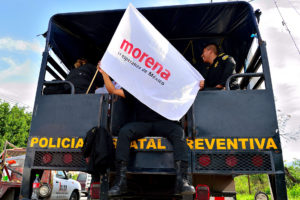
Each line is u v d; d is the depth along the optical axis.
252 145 2.71
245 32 4.42
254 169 2.65
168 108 2.75
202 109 2.87
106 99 3.08
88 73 4.02
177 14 4.12
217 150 2.75
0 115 25.67
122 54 2.85
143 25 2.88
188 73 2.86
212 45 4.03
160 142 2.84
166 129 2.81
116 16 4.06
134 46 2.86
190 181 2.73
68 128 3.05
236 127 2.79
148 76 2.80
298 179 13.88
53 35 4.19
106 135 2.77
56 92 3.59
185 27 4.61
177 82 2.82
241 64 4.96
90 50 5.35
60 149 2.98
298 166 14.44
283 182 2.57
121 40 2.89
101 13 3.95
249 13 3.85
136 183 3.40
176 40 5.14
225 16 4.18
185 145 2.76
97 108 3.06
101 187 2.82
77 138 2.99
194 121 2.84
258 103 2.82
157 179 3.43
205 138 2.79
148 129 2.88
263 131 2.74
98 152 2.64
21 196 2.89
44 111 3.16
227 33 4.84
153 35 2.88
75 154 2.96
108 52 2.87
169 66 2.84
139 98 2.75
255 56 3.77
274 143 2.69
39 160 3.00
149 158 2.81
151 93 2.78
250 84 4.52
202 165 2.73
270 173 2.61
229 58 3.42
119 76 2.80
